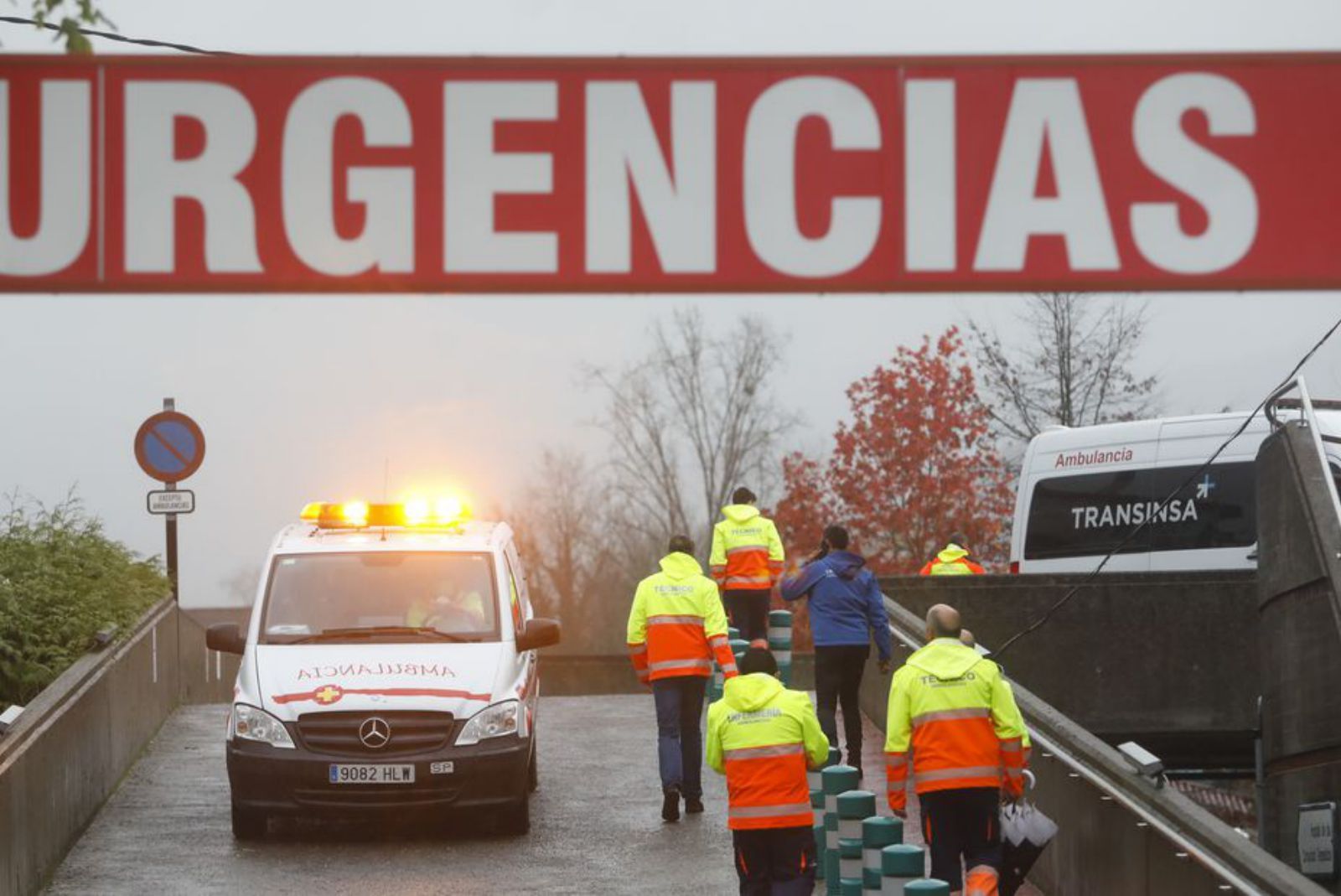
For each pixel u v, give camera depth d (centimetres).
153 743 2525
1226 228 920
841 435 5369
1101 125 922
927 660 1455
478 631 1972
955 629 1470
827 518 5397
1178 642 2602
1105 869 1562
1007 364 4856
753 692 1402
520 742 1888
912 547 5309
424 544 2039
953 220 926
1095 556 2800
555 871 1756
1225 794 3534
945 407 5291
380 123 930
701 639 1995
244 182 929
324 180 930
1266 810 2078
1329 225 918
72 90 924
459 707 1866
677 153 929
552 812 2047
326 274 930
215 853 1850
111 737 2155
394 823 2000
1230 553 2681
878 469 5334
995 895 1396
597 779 2250
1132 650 2606
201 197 928
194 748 2486
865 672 2734
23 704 2086
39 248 924
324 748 1856
